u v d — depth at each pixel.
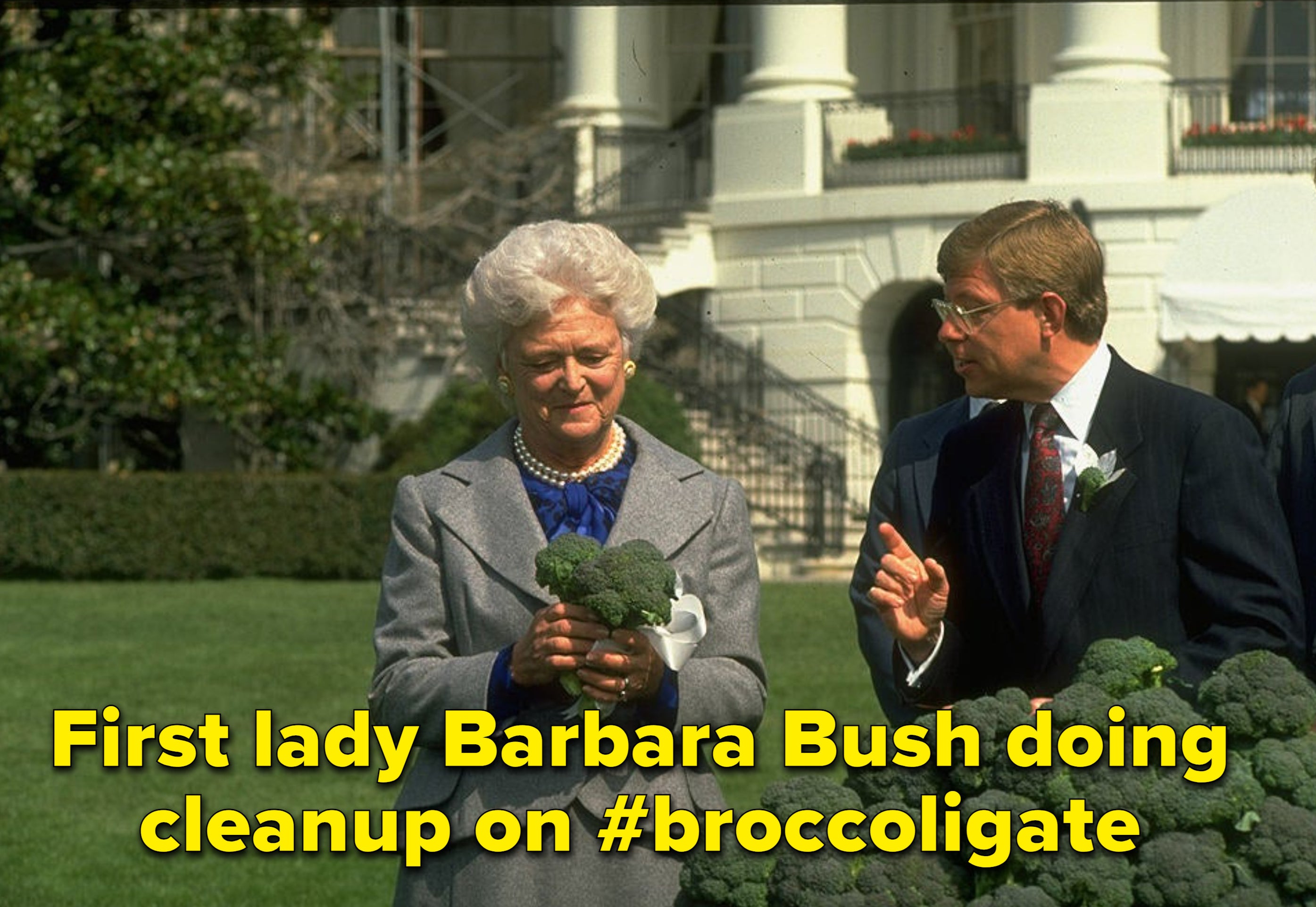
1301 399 5.45
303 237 25.95
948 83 31.08
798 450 26.92
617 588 4.25
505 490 4.69
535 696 4.52
